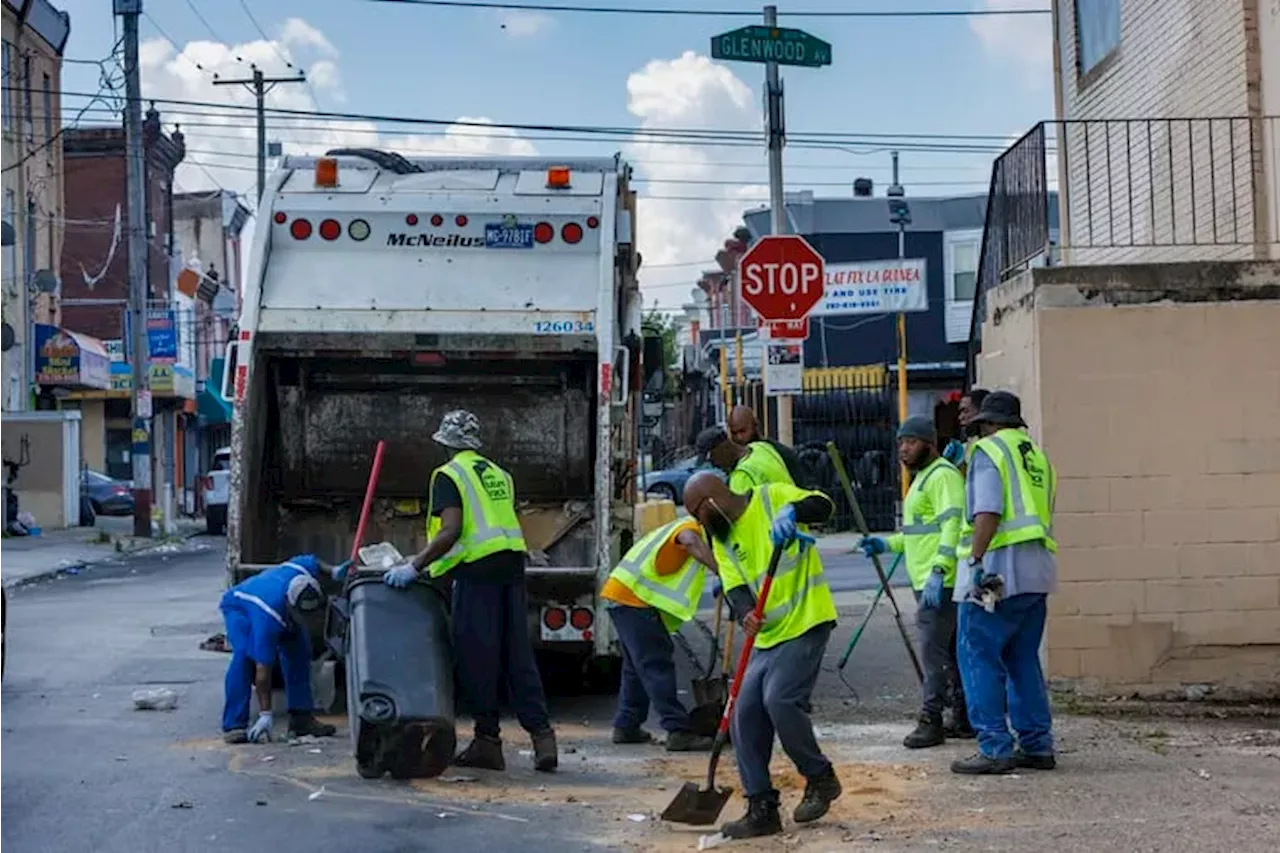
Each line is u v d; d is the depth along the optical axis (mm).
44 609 18438
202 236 59469
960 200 40375
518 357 11375
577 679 11906
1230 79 12930
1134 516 10414
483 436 11773
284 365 11680
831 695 11203
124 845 7180
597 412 11078
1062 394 10414
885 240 40750
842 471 9648
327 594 10227
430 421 11766
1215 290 10461
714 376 41875
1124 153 14734
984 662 8383
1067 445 10398
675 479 30000
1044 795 7738
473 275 11336
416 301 11227
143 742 9719
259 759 9141
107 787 8398
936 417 12789
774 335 13039
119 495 39812
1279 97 12227
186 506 51156
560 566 11703
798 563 7129
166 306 46500
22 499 35938
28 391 36719
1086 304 10453
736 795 8156
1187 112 13719
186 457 52469
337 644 9227
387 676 8508
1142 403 10422
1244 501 10406
